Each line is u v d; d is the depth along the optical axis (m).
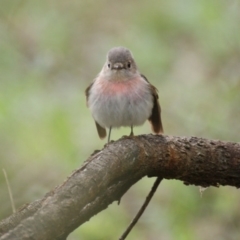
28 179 12.65
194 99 13.35
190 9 13.12
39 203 5.93
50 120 12.30
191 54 14.02
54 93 13.28
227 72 13.59
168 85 13.67
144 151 7.42
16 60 13.43
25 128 12.34
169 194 12.17
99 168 6.64
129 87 9.27
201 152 7.71
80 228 11.39
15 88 12.91
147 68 13.53
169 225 11.41
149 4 13.80
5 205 12.29
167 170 7.72
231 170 7.79
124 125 9.55
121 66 9.20
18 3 14.55
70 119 12.51
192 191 11.52
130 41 14.01
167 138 7.75
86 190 6.29
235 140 12.64
